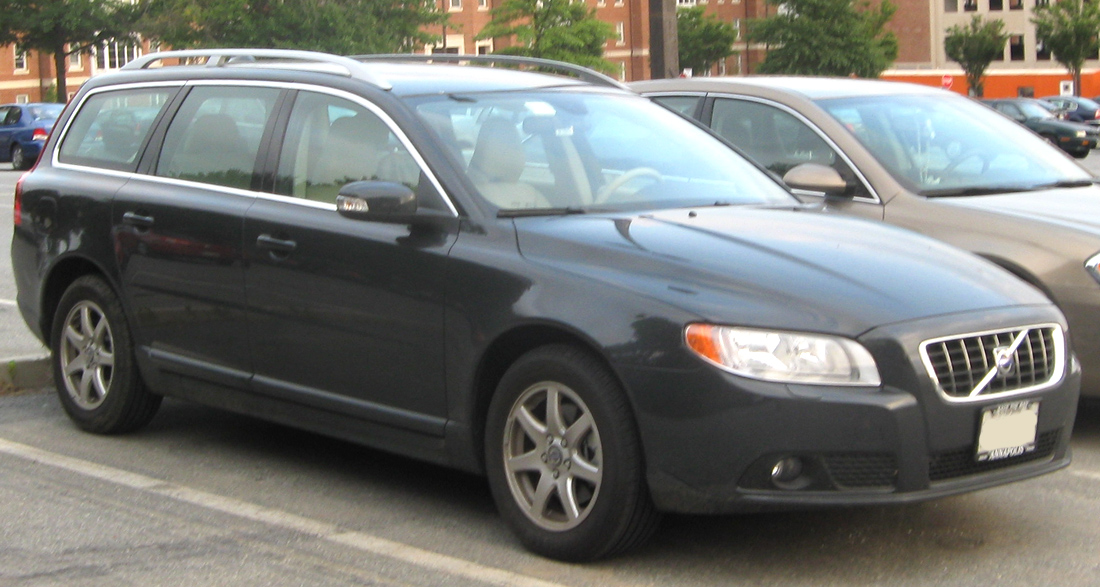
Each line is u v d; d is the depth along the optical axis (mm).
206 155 6355
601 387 4668
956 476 4648
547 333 4895
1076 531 5309
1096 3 72125
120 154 6805
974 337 4672
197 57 7016
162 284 6336
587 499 4828
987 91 89688
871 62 66438
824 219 5551
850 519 5441
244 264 5930
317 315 5633
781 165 7980
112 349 6664
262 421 7176
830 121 7855
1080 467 6285
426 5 61656
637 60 102375
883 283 4742
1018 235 6785
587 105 6145
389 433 5449
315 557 4992
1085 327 6535
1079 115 51531
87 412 6805
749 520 5414
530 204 5355
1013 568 4871
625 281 4723
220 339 6090
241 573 4816
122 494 5824
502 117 5770
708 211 5535
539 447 4902
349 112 5836
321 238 5621
